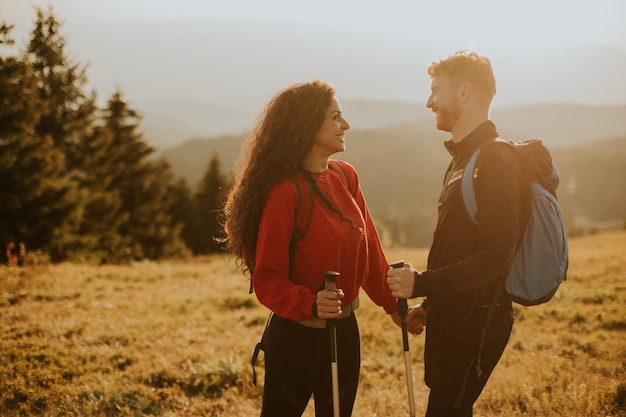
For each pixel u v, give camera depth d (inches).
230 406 197.6
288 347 110.4
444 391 108.0
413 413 114.3
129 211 1695.4
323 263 109.7
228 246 119.9
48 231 949.8
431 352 111.7
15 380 205.5
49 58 1326.3
